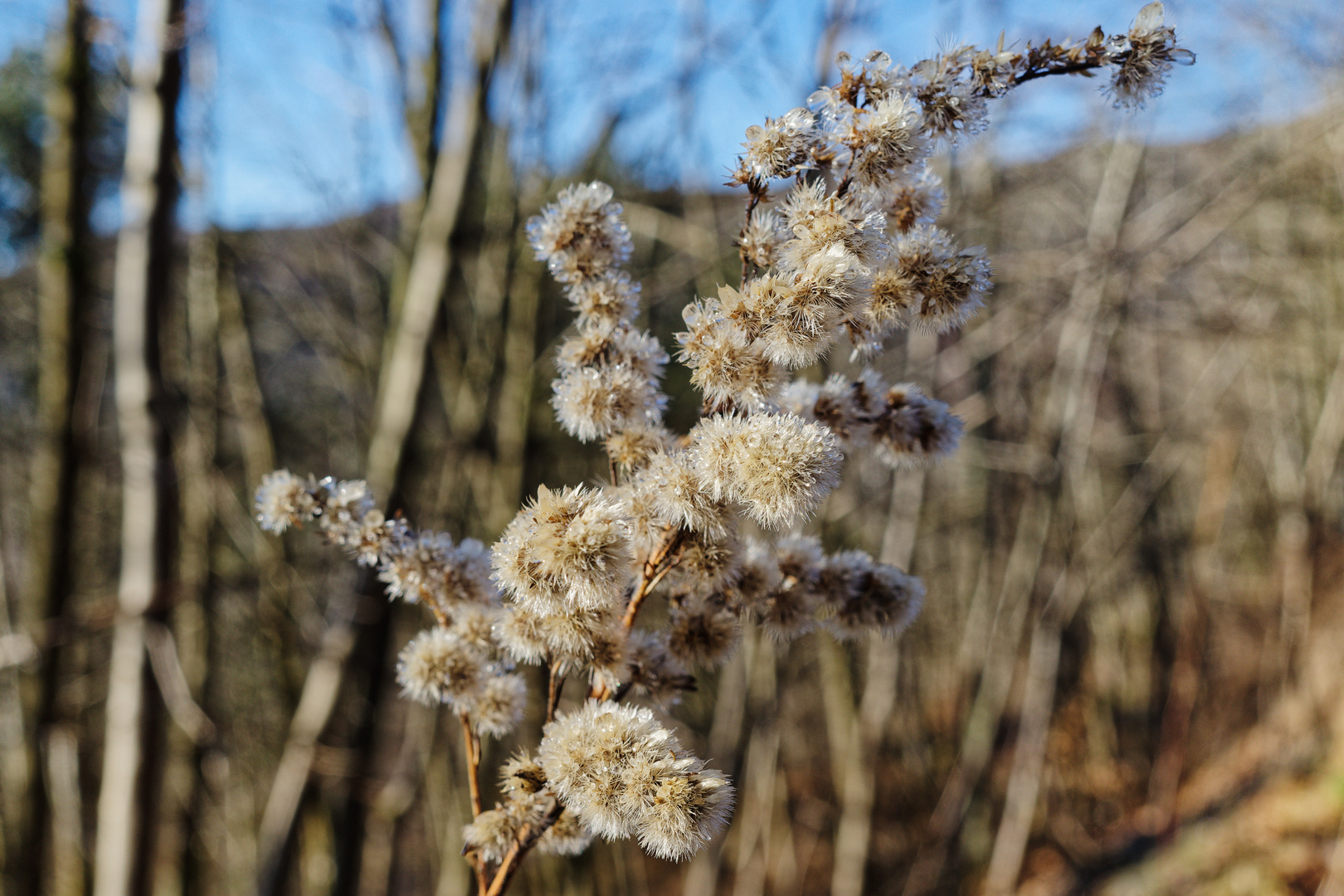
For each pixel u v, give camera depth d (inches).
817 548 58.1
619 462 51.2
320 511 55.6
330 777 167.3
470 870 291.7
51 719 189.3
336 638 161.8
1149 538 573.6
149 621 148.4
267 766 332.2
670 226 259.0
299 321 317.7
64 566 178.7
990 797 418.6
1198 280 483.5
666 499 44.1
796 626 55.8
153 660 149.9
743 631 54.5
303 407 382.9
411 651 54.3
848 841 339.6
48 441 174.6
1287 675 574.2
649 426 51.6
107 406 287.6
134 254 145.3
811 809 436.5
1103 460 498.9
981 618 428.5
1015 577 387.9
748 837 358.3
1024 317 353.1
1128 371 517.7
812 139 46.2
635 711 42.8
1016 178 365.1
